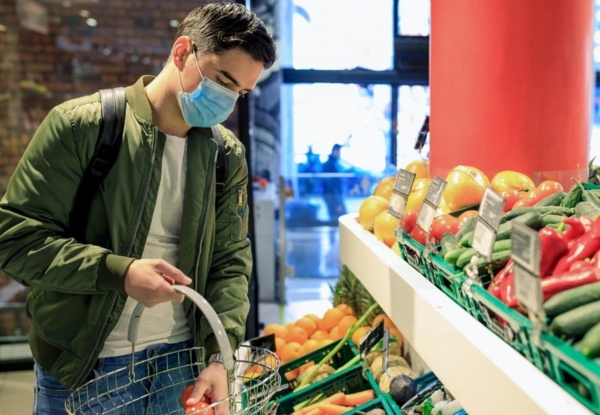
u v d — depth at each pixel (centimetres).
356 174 709
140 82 160
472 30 192
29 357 448
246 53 146
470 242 136
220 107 152
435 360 128
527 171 193
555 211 138
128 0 453
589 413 81
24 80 454
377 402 182
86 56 457
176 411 168
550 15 185
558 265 107
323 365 225
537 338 91
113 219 153
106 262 140
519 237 92
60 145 146
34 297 157
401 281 153
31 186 146
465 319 119
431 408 167
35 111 459
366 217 216
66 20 450
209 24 146
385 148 698
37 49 451
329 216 719
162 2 455
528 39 186
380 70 674
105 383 157
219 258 179
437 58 207
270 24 643
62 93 459
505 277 111
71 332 153
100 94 156
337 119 690
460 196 165
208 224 167
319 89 680
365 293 258
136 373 162
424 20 663
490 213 113
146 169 154
